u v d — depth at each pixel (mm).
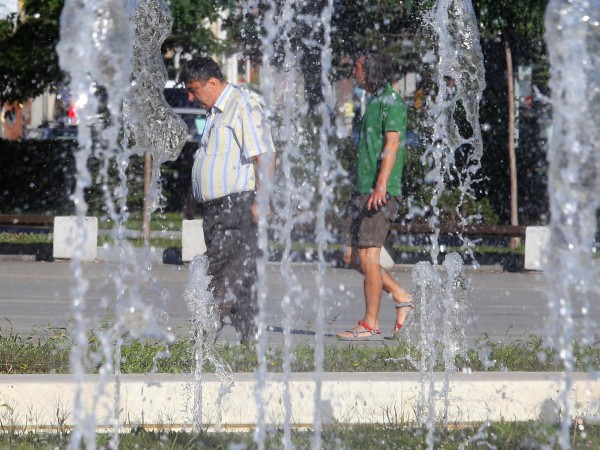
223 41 51156
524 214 59156
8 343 19234
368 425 15008
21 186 73000
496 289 37375
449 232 43312
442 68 25016
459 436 14305
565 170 13094
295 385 15391
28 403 14789
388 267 43625
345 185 44562
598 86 12992
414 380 15703
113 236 47000
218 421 15094
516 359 18922
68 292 33406
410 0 47312
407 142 48250
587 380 15820
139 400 15016
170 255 43906
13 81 61938
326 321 27094
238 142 20609
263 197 20516
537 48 54969
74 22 13289
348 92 48562
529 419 15461
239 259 20516
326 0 45562
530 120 58875
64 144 73125
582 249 13398
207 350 19062
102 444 13492
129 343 19047
